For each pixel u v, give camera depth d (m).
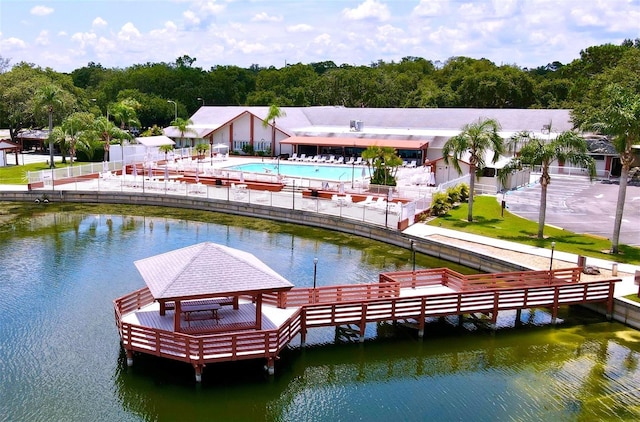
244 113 81.31
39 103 67.81
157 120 119.50
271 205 47.66
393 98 121.31
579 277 27.97
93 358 21.91
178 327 20.98
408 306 24.64
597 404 19.86
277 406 19.52
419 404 19.78
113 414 18.55
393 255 36.69
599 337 25.27
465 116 78.19
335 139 75.19
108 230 42.31
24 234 40.72
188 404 19.33
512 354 23.70
